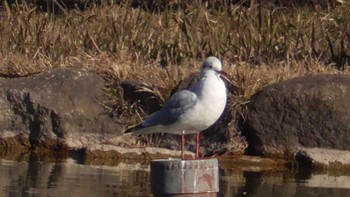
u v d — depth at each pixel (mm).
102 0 20984
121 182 13867
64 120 16312
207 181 11742
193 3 20812
